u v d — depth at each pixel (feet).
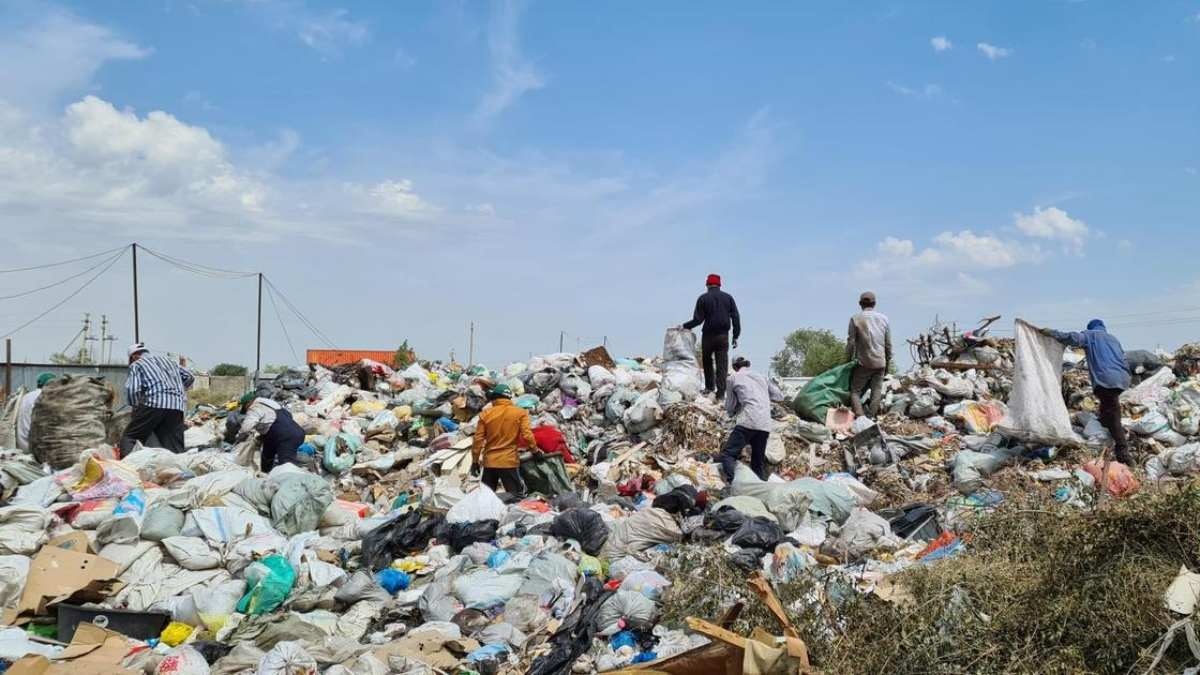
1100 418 33.63
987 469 33.45
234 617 20.25
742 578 20.02
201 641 18.98
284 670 17.06
